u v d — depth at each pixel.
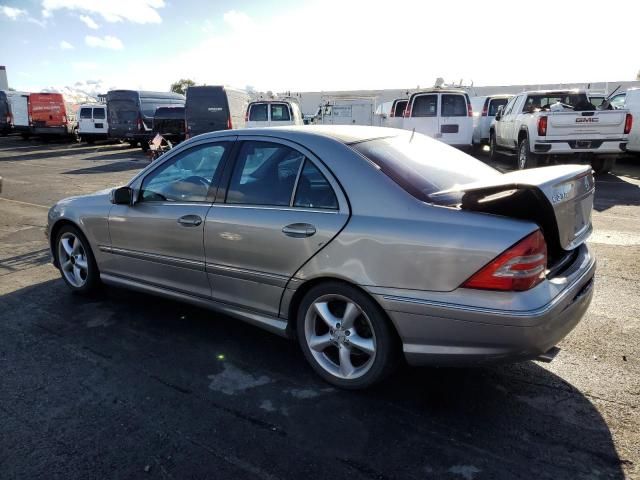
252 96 23.44
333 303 3.23
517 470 2.49
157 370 3.50
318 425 2.87
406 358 2.95
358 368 3.16
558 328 2.76
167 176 4.06
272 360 3.63
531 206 2.79
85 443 2.73
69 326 4.22
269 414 2.98
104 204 4.46
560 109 11.23
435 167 3.43
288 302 3.34
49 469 2.54
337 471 2.51
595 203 8.73
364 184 3.06
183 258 3.86
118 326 4.21
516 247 2.61
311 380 3.35
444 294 2.75
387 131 3.82
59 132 28.72
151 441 2.75
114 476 2.49
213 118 17.42
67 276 4.96
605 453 2.60
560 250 3.03
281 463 2.57
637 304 4.44
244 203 3.53
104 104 28.75
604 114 10.45
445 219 2.80
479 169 3.72
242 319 3.66
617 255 5.82
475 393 3.16
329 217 3.10
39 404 3.09
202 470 2.53
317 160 3.25
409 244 2.81
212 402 3.11
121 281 4.44
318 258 3.11
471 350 2.75
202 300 3.86
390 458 2.59
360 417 2.94
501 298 2.63
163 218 3.93
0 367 3.54
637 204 8.60
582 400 3.06
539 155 11.39
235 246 3.49
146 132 23.14
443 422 2.88
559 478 2.43
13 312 4.52
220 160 3.75
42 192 11.54
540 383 3.26
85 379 3.38
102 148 25.33
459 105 13.70
